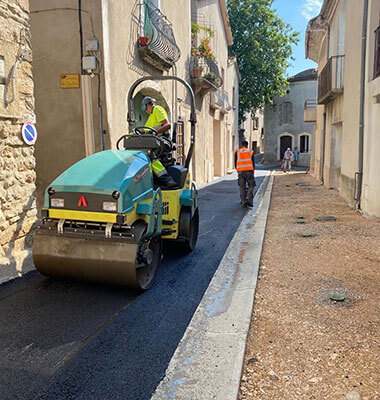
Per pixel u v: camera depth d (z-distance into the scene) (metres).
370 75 8.90
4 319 3.75
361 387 2.70
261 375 2.88
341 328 3.55
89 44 7.89
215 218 9.37
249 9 32.31
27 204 5.48
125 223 4.05
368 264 5.39
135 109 11.11
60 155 8.25
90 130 8.08
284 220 8.92
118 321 3.78
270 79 33.31
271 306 4.09
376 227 7.70
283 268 5.34
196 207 6.37
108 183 4.10
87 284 4.70
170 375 2.90
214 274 5.21
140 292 4.47
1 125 4.94
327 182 15.59
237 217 9.50
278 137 39.75
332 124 14.33
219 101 20.06
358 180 9.67
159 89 11.43
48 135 8.24
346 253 5.97
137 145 5.25
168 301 4.30
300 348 3.23
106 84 8.05
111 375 2.90
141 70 10.07
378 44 8.55
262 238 7.14
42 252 4.27
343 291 4.44
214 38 19.89
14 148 5.21
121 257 4.07
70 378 2.86
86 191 4.11
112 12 8.32
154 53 10.16
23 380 2.83
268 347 3.27
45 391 2.71
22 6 5.28
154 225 4.55
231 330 3.54
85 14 7.88
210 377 2.84
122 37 8.85
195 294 4.52
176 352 3.20
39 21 8.02
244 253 6.18
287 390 2.69
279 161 39.88
